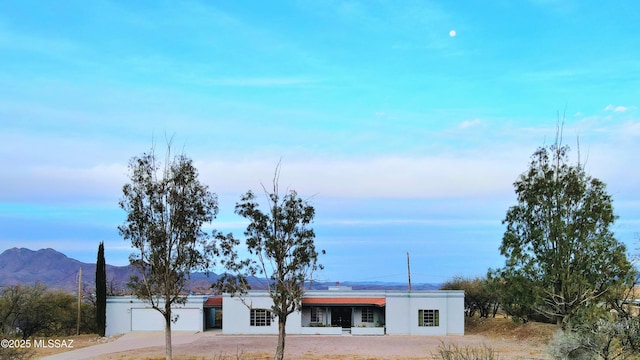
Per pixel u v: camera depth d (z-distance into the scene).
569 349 19.33
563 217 40.97
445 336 53.41
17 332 53.28
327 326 56.72
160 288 39.03
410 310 55.44
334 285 62.91
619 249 39.12
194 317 57.34
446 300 55.50
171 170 40.69
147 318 57.09
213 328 60.56
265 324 55.59
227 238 40.88
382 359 38.41
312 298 57.16
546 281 40.66
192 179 40.72
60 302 59.84
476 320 61.81
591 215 40.12
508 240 42.75
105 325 56.34
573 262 40.28
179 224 39.69
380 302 55.91
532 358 37.09
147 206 39.72
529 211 42.22
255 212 40.78
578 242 40.16
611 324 18.34
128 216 39.12
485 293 61.97
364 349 43.84
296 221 41.16
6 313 52.06
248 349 43.91
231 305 55.78
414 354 40.84
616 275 38.09
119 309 57.25
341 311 58.78
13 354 27.06
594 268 39.00
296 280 40.12
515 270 42.09
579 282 38.50
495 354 37.97
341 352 42.16
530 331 50.12
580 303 38.19
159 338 51.88
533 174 42.69
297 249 40.47
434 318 55.25
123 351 43.38
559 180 41.34
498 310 72.25
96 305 58.41
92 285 71.75
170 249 39.28
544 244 41.25
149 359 39.06
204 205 41.19
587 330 20.09
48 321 58.41
